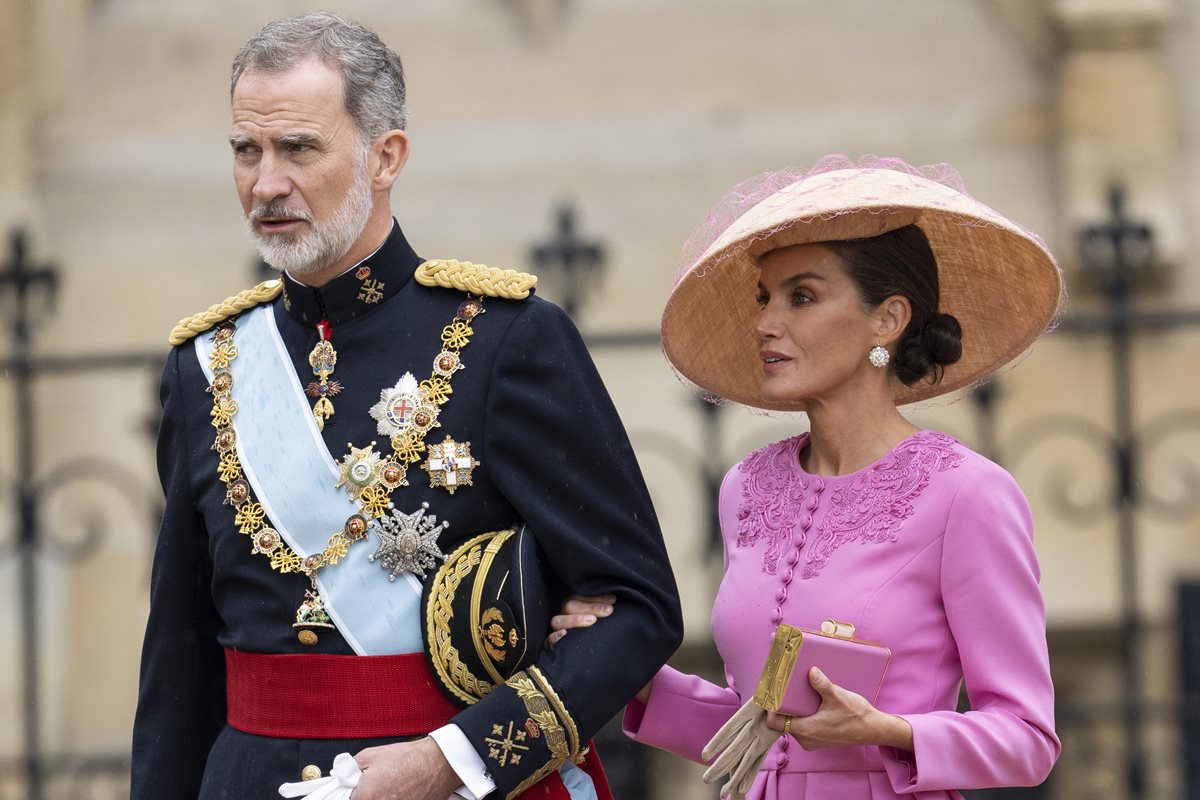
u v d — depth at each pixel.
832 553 11.40
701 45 27.11
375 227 12.07
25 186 26.91
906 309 11.66
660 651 11.68
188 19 27.17
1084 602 25.73
